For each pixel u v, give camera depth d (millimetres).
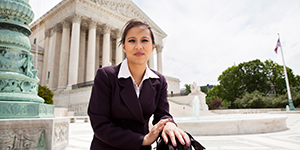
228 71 52750
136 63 1911
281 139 6707
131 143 1579
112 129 1628
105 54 36688
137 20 1959
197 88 29078
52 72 34062
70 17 34000
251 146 5586
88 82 29188
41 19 39281
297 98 38219
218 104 51688
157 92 2100
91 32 34906
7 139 3131
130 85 1862
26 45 4223
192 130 8086
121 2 41875
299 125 11469
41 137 3453
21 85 3867
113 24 39562
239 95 49750
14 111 3436
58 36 36219
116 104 1795
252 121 8430
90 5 35562
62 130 4230
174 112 27031
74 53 31219
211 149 5289
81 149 5461
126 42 1927
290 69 49375
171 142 1510
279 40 32219
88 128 11914
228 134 8094
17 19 4125
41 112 3879
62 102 29797
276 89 48188
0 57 3807
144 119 1924
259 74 48281
